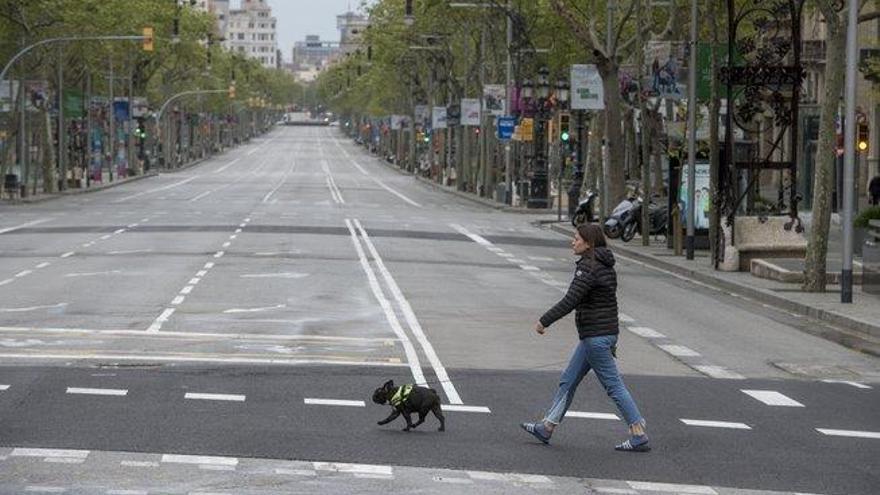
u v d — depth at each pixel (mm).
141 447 28406
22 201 163000
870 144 155000
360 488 25359
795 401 37375
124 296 60156
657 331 53312
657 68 93625
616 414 34219
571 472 27438
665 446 30422
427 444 29641
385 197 192500
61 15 166875
